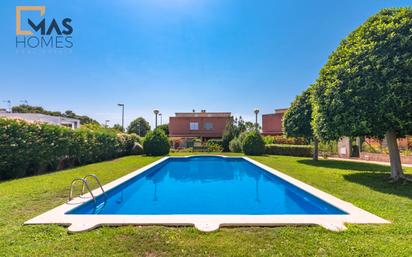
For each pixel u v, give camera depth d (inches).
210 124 1405.0
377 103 282.8
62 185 297.3
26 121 405.4
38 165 425.4
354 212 185.0
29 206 205.0
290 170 433.4
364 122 290.4
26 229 152.3
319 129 368.5
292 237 140.4
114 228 154.7
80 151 545.6
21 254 120.2
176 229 152.7
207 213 234.8
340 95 312.7
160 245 130.3
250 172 541.0
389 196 239.3
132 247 128.1
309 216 174.9
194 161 725.9
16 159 370.6
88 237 140.6
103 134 653.9
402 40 276.2
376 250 123.1
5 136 354.9
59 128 479.5
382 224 159.3
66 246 129.0
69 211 195.2
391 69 273.4
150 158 687.1
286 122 656.4
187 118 1417.3
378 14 332.2
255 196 311.1
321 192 257.8
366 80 290.2
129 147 845.8
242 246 129.2
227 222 161.5
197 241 135.3
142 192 339.6
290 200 291.1
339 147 753.6
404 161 542.0
